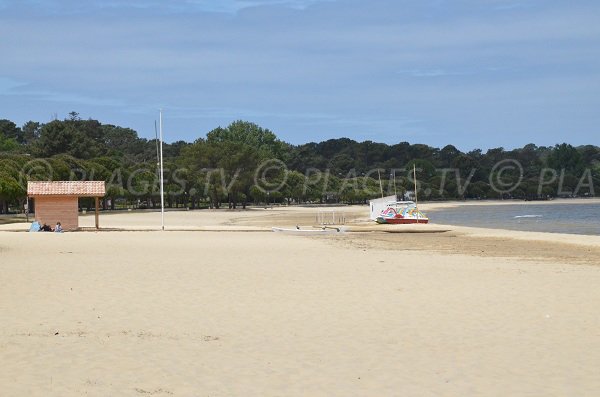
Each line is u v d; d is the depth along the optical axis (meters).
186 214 115.25
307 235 59.38
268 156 179.25
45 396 11.76
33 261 31.73
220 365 13.90
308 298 21.70
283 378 13.04
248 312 19.41
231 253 37.22
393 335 16.62
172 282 24.92
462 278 26.44
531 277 26.84
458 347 15.45
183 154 154.12
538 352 14.97
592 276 27.23
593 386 12.53
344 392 12.22
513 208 168.38
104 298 21.41
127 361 14.10
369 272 28.28
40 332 16.61
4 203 107.19
